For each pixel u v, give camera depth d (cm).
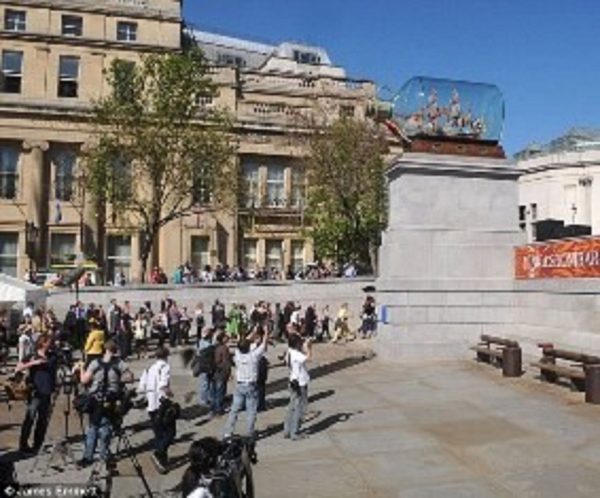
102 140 3466
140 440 1228
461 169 2145
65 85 4469
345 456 1082
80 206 4353
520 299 2098
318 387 1677
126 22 4562
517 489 898
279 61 5784
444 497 878
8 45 4378
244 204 4591
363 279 3406
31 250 4272
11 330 2553
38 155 4334
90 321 2302
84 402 1082
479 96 2227
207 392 1462
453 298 2091
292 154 4731
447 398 1489
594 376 1367
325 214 3969
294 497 898
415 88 2216
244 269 4284
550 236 2859
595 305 1794
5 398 1611
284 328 2897
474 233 2138
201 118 3841
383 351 2097
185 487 663
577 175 4381
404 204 2128
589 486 902
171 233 4494
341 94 4912
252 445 780
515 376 1694
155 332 2761
